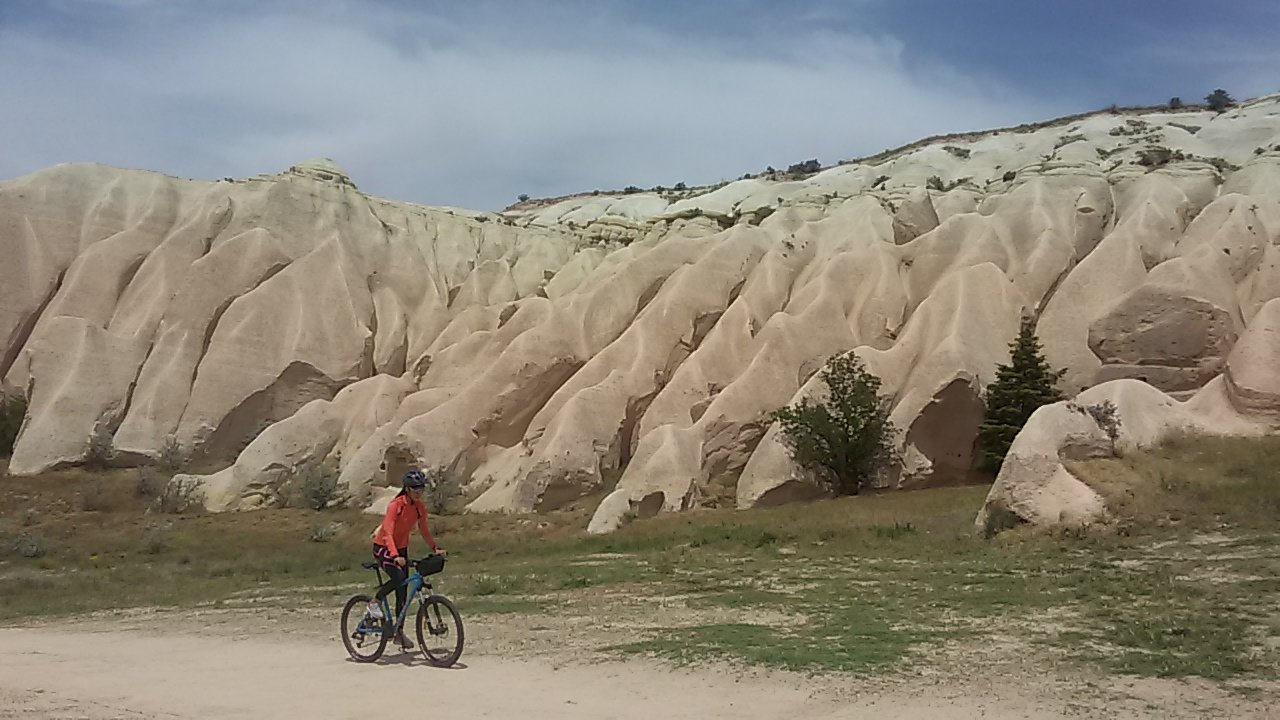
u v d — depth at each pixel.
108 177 50.09
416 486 10.21
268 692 8.74
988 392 31.86
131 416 40.91
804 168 81.62
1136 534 15.73
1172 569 13.26
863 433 30.56
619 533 25.56
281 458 37.75
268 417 43.44
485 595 15.91
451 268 55.31
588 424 35.62
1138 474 18.20
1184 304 28.27
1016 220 40.62
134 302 45.03
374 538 10.13
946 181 59.56
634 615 12.95
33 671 10.38
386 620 10.09
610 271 47.84
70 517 33.16
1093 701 7.66
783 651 9.76
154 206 48.94
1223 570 12.91
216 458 41.78
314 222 50.44
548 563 20.52
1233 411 23.86
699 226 51.34
